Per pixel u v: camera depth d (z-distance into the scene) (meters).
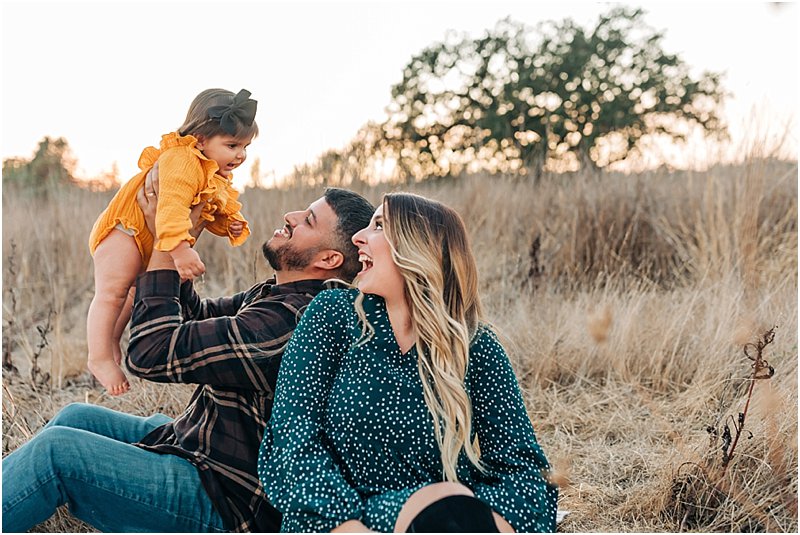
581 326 4.23
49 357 4.48
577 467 3.04
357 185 6.34
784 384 3.27
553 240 5.64
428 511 1.75
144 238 2.31
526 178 7.20
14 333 4.76
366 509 1.84
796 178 5.40
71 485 2.03
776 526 2.47
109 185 7.82
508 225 6.09
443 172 11.30
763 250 4.93
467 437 1.94
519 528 1.86
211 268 5.92
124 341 4.31
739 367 3.51
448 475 1.91
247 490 2.11
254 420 2.14
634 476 2.94
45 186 8.10
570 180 6.62
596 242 5.48
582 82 13.24
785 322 3.80
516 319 4.50
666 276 5.36
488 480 2.00
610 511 2.68
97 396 3.80
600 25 13.60
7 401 3.35
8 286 5.53
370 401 1.95
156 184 2.31
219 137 2.45
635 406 3.54
